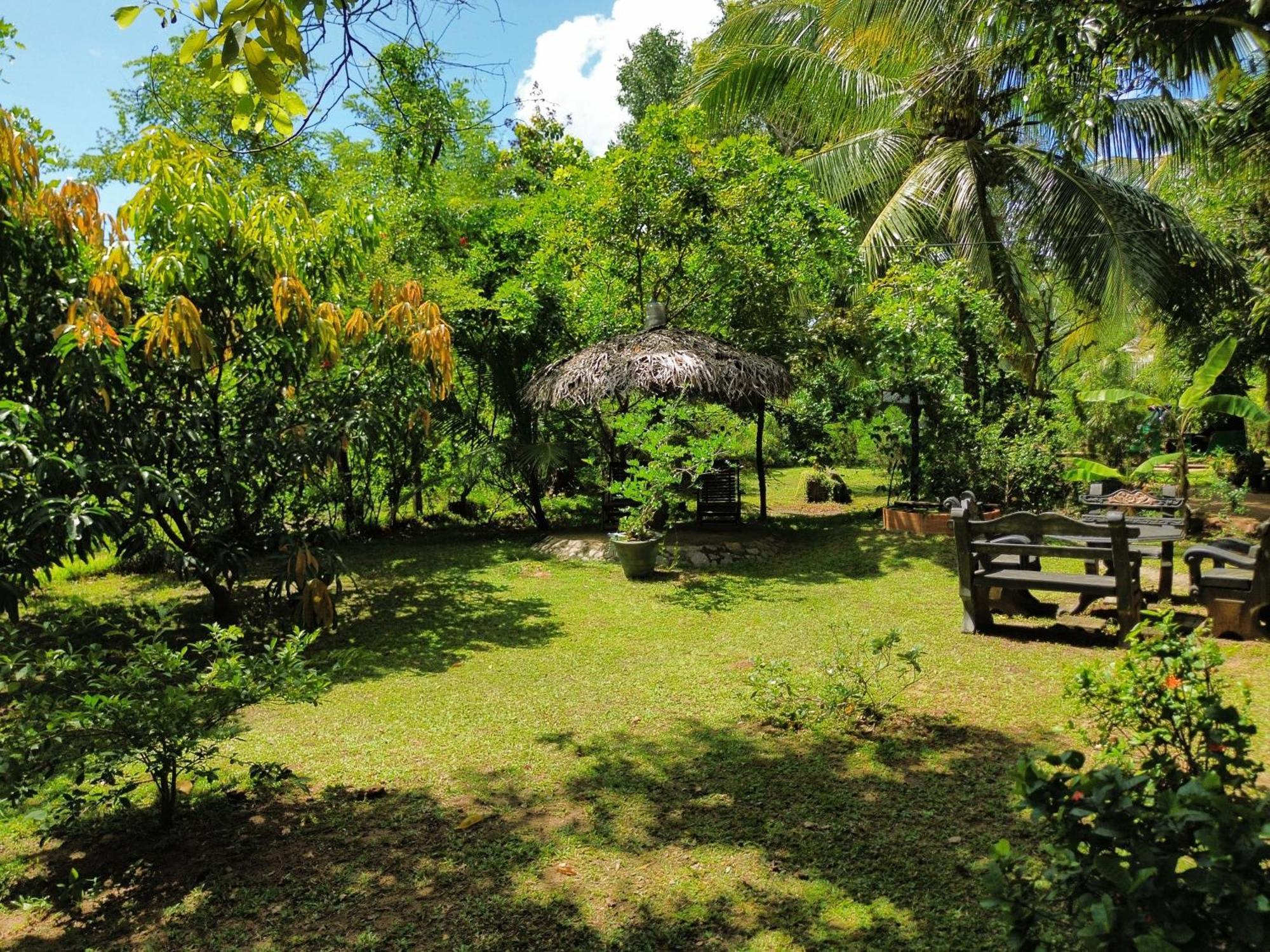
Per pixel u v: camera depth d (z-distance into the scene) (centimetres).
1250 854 153
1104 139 1105
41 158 614
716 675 507
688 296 1145
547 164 1590
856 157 1282
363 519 1090
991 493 1036
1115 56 596
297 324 612
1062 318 1507
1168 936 152
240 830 326
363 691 496
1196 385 791
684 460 965
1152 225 1115
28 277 571
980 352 1139
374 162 1180
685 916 260
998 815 314
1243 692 298
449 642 606
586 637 613
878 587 743
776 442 1581
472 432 1162
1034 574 570
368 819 332
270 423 636
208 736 340
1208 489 1080
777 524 1128
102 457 550
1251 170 915
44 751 286
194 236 577
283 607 700
